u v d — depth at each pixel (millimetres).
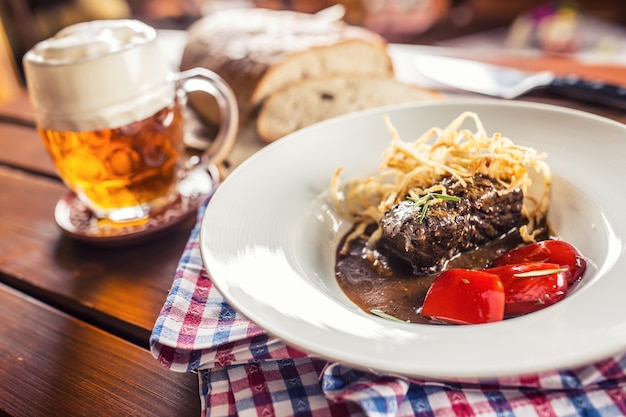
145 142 521
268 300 393
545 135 509
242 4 1458
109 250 541
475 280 415
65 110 497
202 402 405
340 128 548
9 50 1191
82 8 1371
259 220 469
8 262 546
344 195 513
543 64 771
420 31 1507
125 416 410
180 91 570
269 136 681
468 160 486
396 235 453
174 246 534
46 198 627
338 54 744
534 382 383
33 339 471
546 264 421
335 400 384
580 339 354
